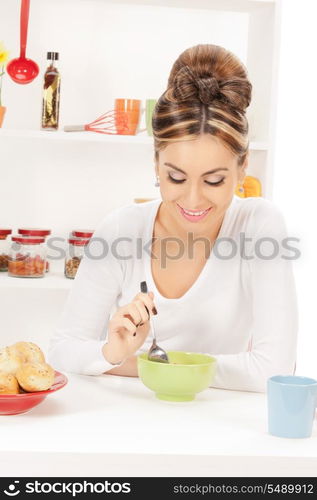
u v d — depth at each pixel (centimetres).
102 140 296
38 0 323
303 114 350
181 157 168
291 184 353
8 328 334
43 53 326
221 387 180
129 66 330
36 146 329
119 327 175
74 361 186
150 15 330
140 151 333
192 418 151
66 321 200
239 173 181
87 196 333
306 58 347
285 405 139
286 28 346
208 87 166
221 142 167
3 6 322
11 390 146
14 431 137
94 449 129
